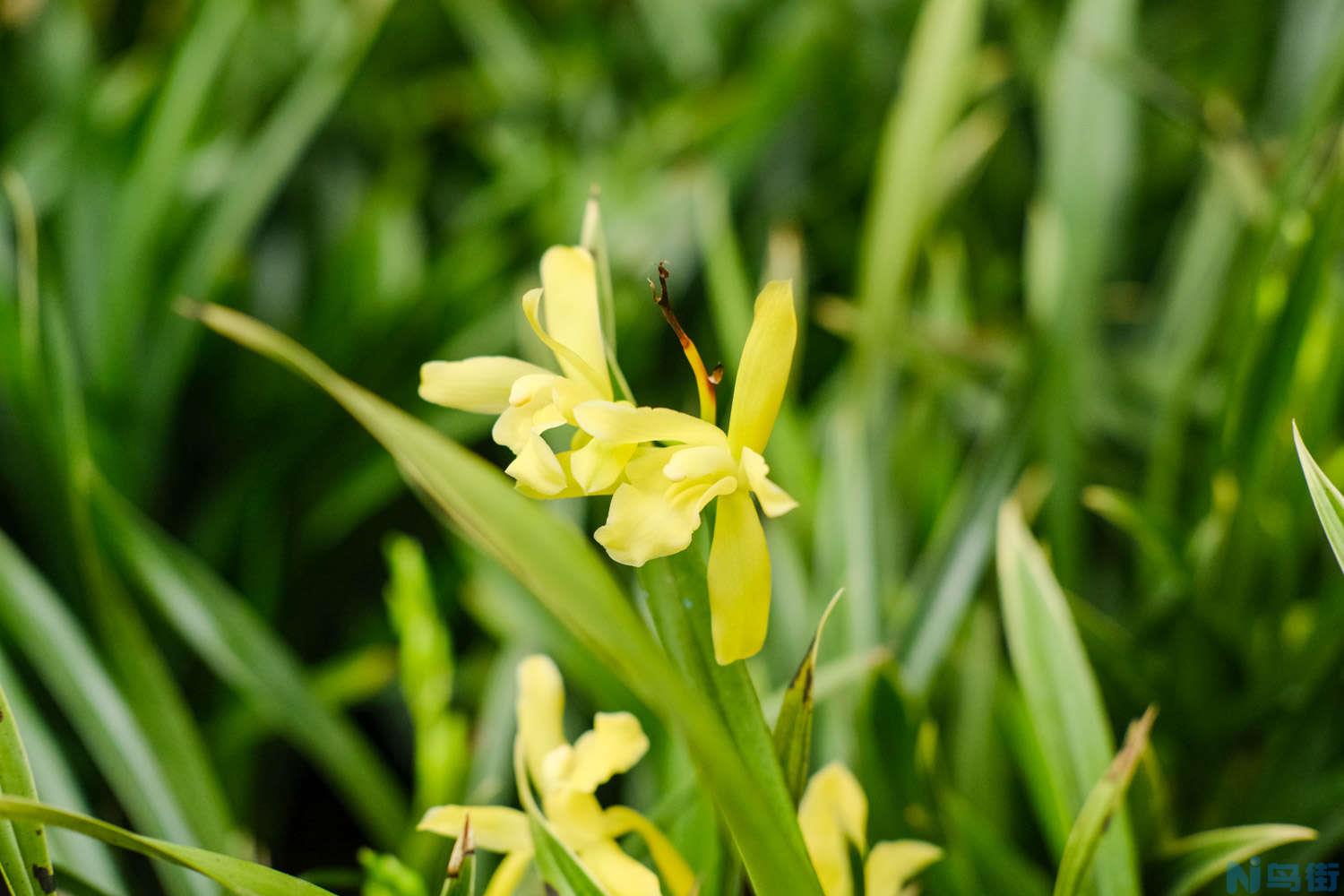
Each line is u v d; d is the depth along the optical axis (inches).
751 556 24.4
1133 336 57.9
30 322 35.9
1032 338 40.3
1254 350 35.4
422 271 58.0
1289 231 37.3
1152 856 29.3
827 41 64.3
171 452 52.8
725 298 43.6
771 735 25.0
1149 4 78.1
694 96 65.3
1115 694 35.8
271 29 68.1
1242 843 28.7
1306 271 34.2
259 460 49.6
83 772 39.7
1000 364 47.6
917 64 38.9
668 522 24.3
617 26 78.0
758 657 35.1
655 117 65.5
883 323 39.8
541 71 69.6
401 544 29.5
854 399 39.2
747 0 72.3
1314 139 36.7
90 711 32.6
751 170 62.9
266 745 46.0
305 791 47.1
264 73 65.0
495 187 61.1
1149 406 49.8
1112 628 34.5
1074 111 44.3
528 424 24.9
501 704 37.0
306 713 36.6
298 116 52.5
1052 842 31.0
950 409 49.6
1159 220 65.7
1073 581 38.9
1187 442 47.2
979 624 36.0
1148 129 66.8
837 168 64.9
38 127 58.1
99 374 47.9
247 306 54.8
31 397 38.9
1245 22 67.9
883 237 39.3
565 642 36.9
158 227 50.3
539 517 24.1
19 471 44.4
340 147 65.7
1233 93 66.7
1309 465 26.4
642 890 25.7
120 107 56.7
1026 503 39.5
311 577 50.7
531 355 36.0
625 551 24.2
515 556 24.0
